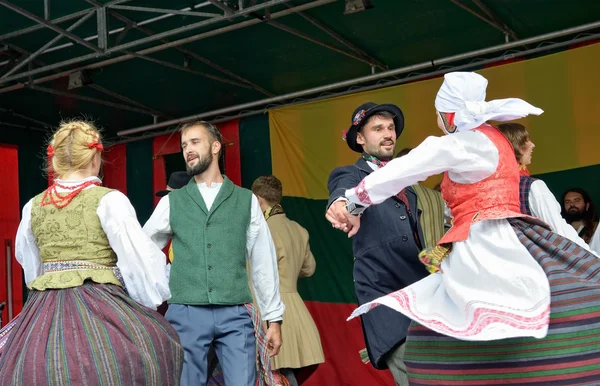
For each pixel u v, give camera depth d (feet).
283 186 25.84
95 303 9.33
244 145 26.91
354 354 23.84
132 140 29.63
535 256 7.95
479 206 8.31
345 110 24.75
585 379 7.66
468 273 8.16
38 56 23.66
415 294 8.59
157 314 9.78
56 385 8.74
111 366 8.93
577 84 21.06
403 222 11.21
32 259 10.26
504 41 22.36
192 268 12.29
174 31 20.12
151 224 12.75
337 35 21.76
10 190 27.89
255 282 13.00
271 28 21.43
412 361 8.69
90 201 9.69
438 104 8.89
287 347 17.43
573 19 20.88
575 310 7.72
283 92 26.48
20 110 27.43
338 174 11.50
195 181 13.12
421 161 8.25
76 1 20.49
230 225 12.54
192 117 27.40
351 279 24.45
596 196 20.71
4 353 9.23
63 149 10.02
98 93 26.16
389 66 24.22
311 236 25.16
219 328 12.22
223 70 24.16
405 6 20.06
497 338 7.38
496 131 8.69
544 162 21.40
